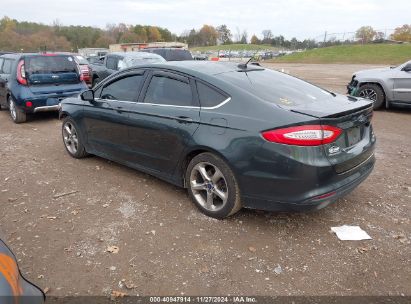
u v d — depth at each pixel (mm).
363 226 3971
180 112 4180
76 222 4082
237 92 3855
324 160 3418
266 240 3705
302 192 3434
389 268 3299
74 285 3098
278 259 3416
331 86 17031
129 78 4988
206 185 4059
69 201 4598
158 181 5148
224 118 3789
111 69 13086
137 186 5004
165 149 4398
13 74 8820
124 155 5090
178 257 3445
